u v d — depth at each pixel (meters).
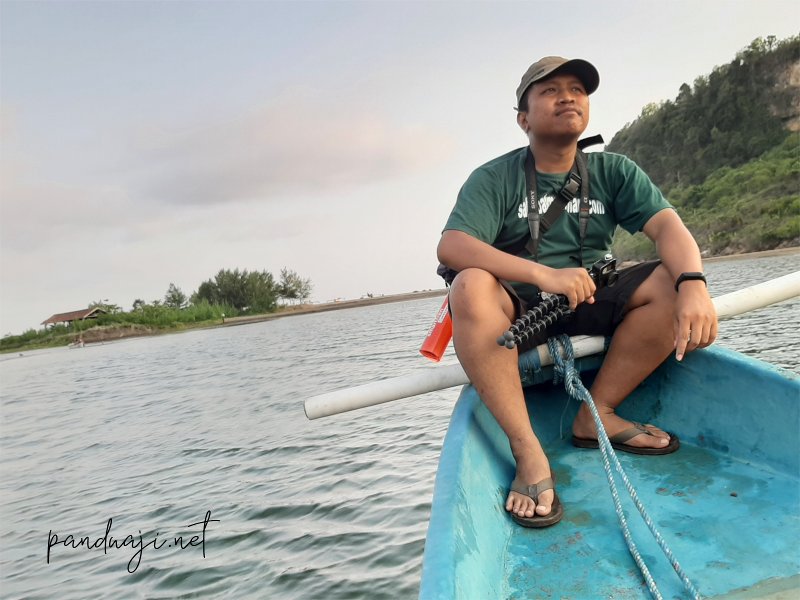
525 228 2.12
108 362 39.44
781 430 1.82
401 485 5.91
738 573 1.42
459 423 1.88
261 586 4.31
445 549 1.31
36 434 13.96
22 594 4.92
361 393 2.08
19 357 72.44
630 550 1.53
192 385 19.02
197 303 97.31
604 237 2.20
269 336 42.06
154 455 9.48
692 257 1.90
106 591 4.71
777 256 35.78
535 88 2.01
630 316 2.01
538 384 2.35
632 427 2.06
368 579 4.14
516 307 1.96
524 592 1.47
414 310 59.59
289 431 9.43
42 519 6.99
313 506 5.73
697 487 1.80
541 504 1.73
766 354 9.39
